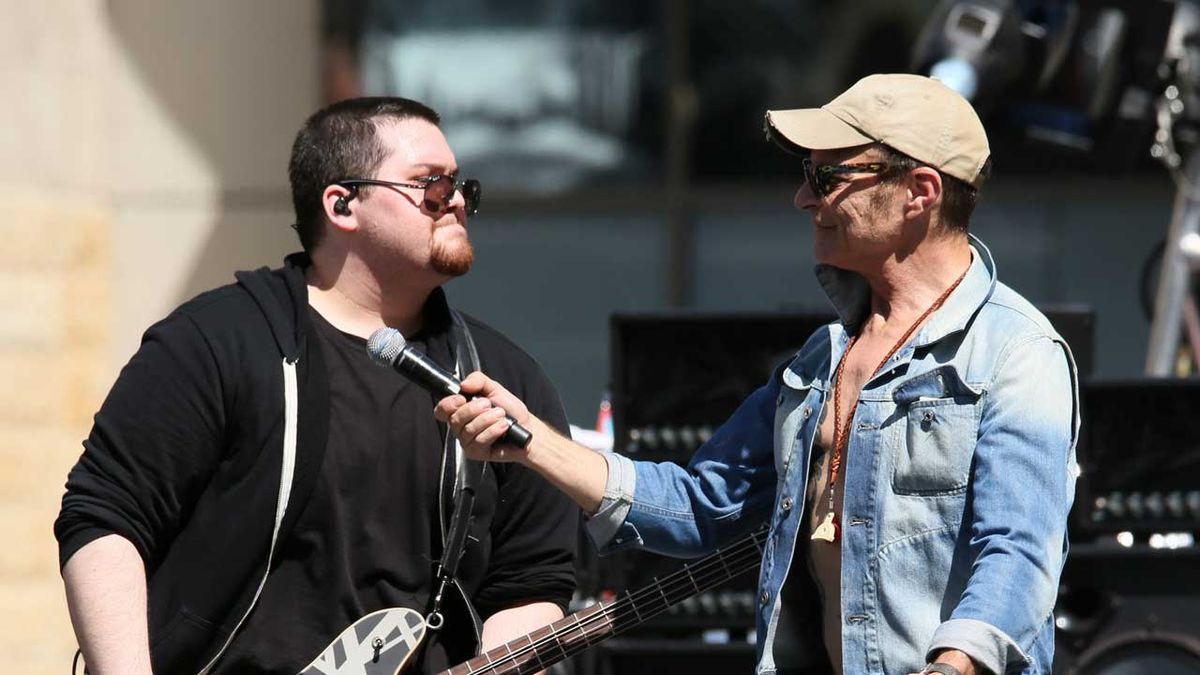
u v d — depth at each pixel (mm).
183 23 27375
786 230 26906
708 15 27000
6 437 25922
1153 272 20453
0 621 25531
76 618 11430
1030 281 26125
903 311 10609
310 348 11914
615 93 27203
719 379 16047
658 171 27156
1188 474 15570
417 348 12234
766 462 11562
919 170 10391
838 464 10641
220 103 27422
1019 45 19094
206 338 11805
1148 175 25703
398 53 27406
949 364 10234
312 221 12359
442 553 11953
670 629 16328
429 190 12141
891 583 10188
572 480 11398
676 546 11664
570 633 11812
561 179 27297
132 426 11609
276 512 11633
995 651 9359
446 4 27328
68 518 11586
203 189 27406
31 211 26234
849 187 10461
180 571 11719
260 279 12266
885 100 10461
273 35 27453
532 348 27344
